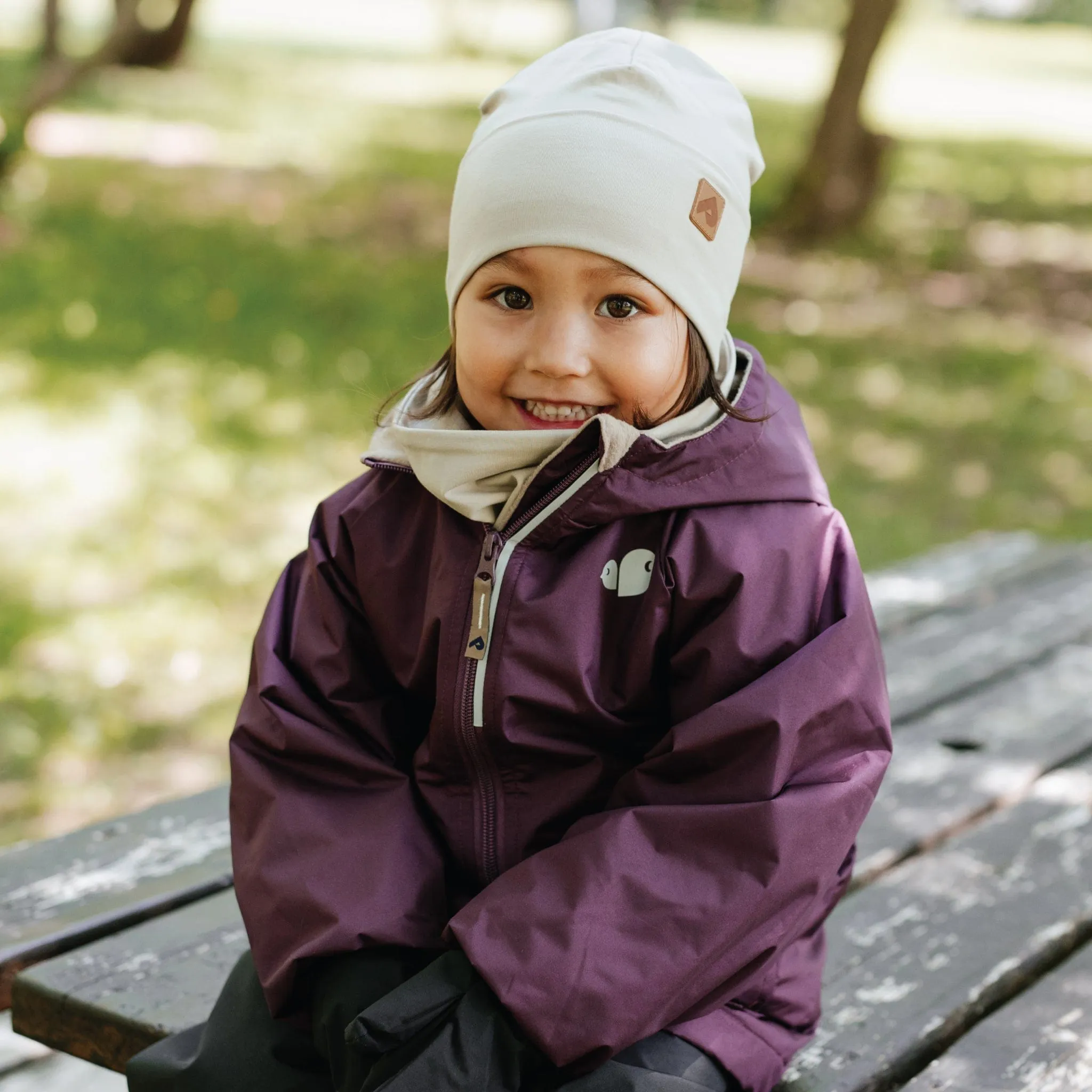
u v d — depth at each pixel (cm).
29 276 728
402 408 150
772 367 694
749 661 133
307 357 642
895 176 1234
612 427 132
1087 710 249
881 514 521
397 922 136
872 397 667
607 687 139
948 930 176
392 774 144
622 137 135
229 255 816
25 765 321
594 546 138
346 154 1183
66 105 1259
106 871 187
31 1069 184
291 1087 136
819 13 3309
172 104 1348
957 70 2428
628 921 126
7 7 2077
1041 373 723
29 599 397
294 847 140
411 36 2316
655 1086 126
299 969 136
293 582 154
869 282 894
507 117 139
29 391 561
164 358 620
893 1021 156
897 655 273
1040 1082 146
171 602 402
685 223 137
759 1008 140
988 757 229
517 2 3142
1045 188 1261
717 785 130
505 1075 125
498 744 140
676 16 2508
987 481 568
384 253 859
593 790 141
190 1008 156
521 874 130
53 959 166
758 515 138
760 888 127
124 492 476
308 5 2747
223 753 333
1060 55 2909
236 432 539
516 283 138
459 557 141
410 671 145
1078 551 351
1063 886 188
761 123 1505
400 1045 126
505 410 142
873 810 210
